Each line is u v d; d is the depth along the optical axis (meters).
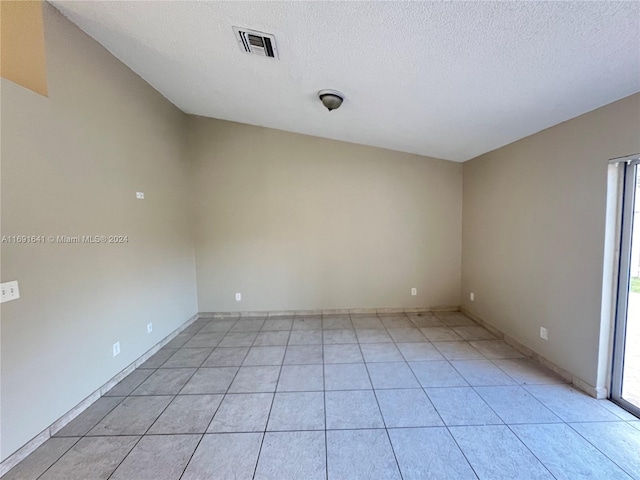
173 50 2.44
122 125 2.73
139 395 2.42
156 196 3.30
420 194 4.32
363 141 4.10
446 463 1.70
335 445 1.85
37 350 1.88
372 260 4.37
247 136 4.18
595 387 2.28
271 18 1.78
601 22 1.37
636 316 2.12
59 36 2.07
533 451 1.77
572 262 2.44
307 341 3.46
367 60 2.04
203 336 3.65
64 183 2.11
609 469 1.64
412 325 3.93
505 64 1.82
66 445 1.87
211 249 4.28
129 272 2.82
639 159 2.00
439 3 1.41
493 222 3.56
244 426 2.03
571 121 2.41
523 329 3.07
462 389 2.43
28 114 1.84
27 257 1.83
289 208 4.27
